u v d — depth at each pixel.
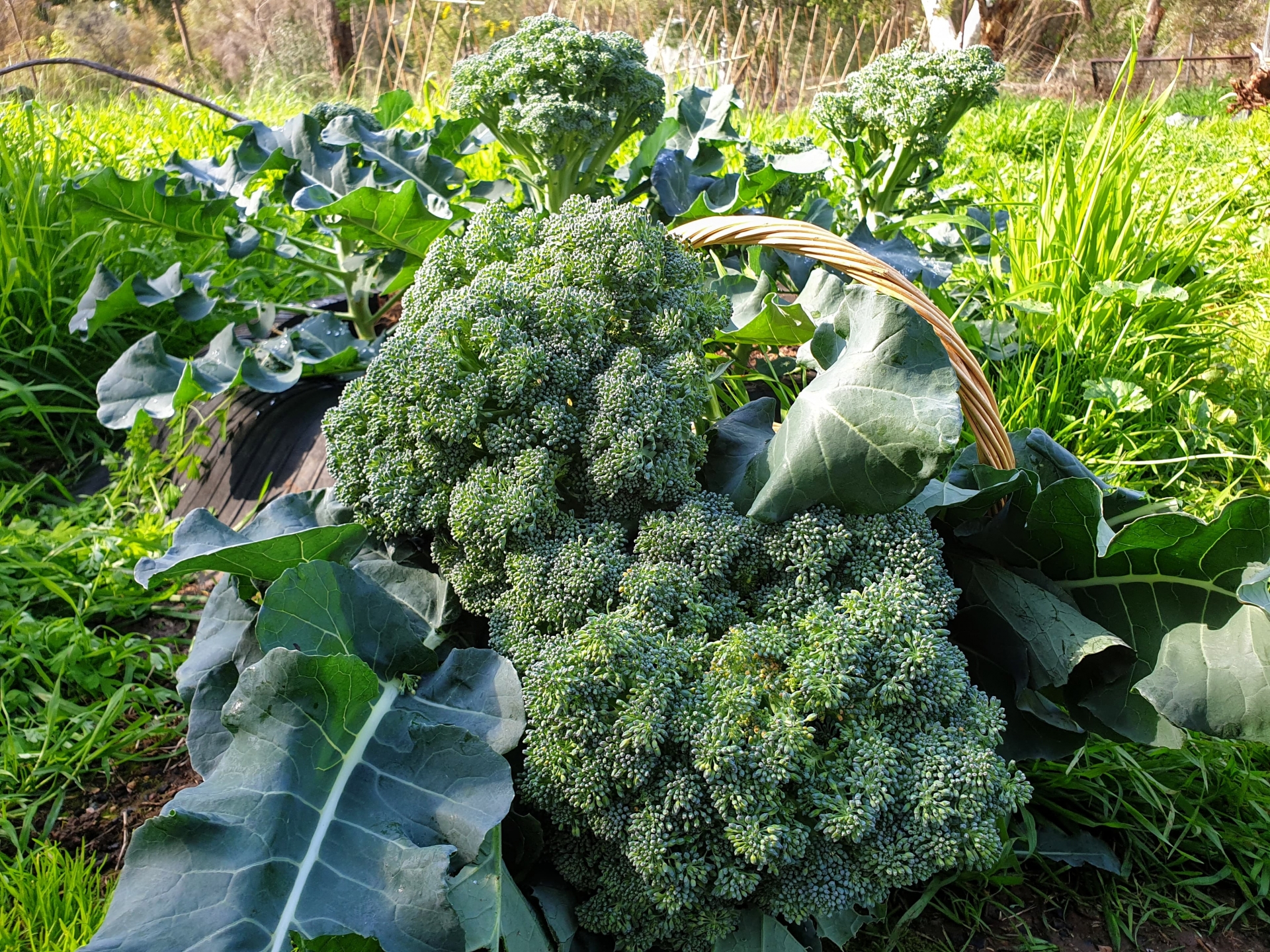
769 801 0.35
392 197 0.69
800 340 0.55
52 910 0.42
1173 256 0.96
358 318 0.88
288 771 0.35
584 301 0.44
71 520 0.76
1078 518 0.44
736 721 0.35
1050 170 0.99
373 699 0.38
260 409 0.80
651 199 0.80
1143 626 0.43
